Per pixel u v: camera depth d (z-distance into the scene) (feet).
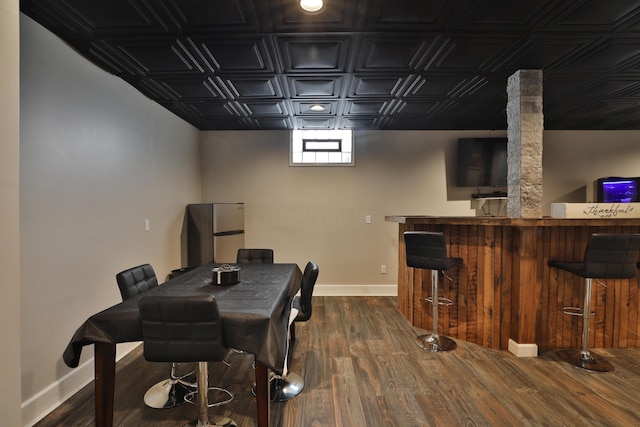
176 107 12.88
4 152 3.40
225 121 15.10
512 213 10.14
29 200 6.82
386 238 16.81
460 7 6.65
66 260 7.79
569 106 12.89
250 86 10.84
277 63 9.19
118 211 9.84
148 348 5.39
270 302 6.43
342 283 16.84
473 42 8.03
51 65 7.40
